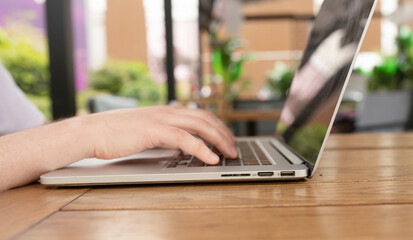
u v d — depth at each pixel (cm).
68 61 262
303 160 44
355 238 23
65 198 36
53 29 258
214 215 29
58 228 27
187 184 41
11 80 91
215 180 40
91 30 673
